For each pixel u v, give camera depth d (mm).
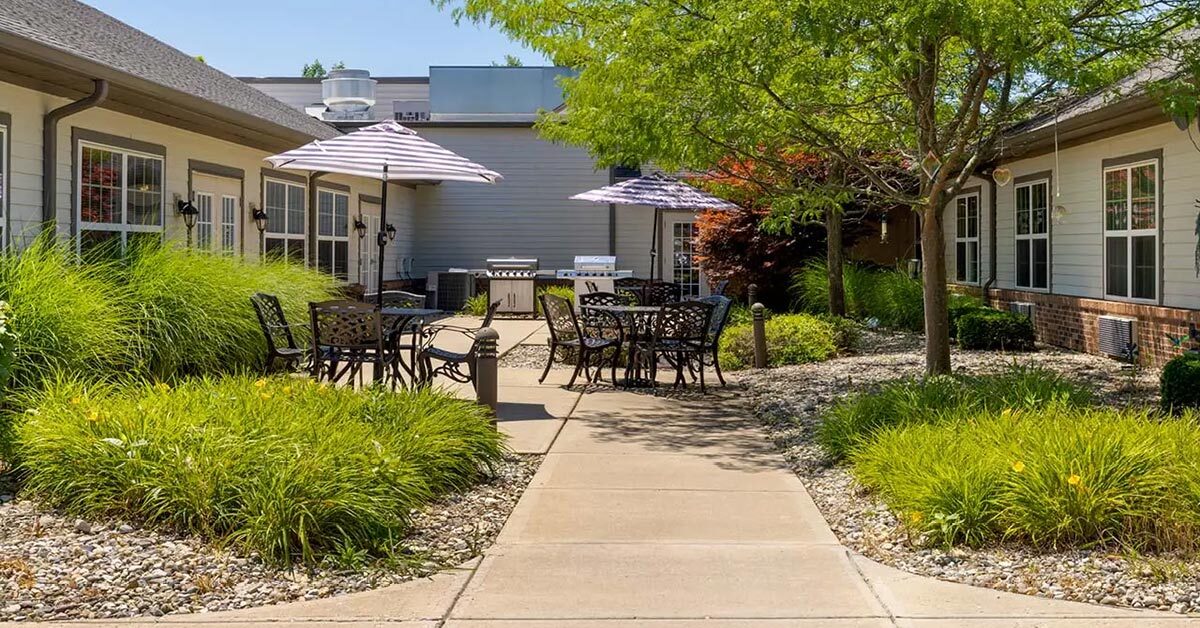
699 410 9961
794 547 5453
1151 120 11680
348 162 10008
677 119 10000
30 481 6039
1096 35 8734
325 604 4555
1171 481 5418
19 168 10008
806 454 7773
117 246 11211
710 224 19219
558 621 4367
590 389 11289
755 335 12852
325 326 8930
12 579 4699
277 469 5414
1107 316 12992
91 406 6520
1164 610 4492
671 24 9203
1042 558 5156
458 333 17000
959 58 10789
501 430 8797
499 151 23562
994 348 14312
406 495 5809
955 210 19453
